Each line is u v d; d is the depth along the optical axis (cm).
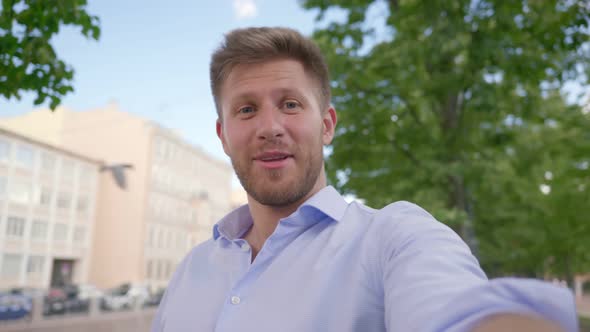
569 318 45
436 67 789
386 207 106
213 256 138
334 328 94
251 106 125
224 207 6162
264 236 132
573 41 563
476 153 916
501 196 1098
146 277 4425
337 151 912
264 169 121
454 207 784
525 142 1034
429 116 952
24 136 3444
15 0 385
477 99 741
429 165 820
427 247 79
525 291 48
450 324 55
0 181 3297
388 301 77
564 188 1347
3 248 3300
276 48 125
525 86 840
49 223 3688
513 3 674
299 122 123
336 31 886
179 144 5088
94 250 4275
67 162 3878
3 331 1734
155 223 4594
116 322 2194
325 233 110
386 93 884
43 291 2742
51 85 407
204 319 124
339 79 884
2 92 402
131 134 4581
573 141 1003
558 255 1841
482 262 1279
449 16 746
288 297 103
